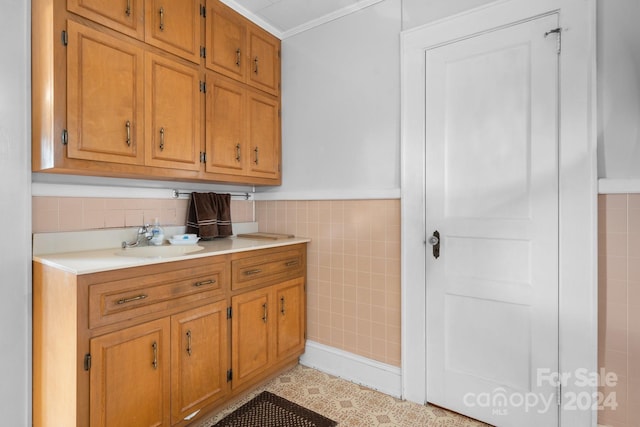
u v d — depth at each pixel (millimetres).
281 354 2252
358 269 2250
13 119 1528
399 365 2094
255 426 1776
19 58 1529
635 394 1479
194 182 2389
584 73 1551
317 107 2443
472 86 1851
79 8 1489
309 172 2490
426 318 1995
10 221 1533
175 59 1882
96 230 1895
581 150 1560
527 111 1704
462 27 1864
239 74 2262
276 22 2443
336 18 2342
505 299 1766
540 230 1671
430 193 1979
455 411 1914
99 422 1352
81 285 1309
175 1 1877
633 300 1477
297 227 2551
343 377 2303
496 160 1788
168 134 1845
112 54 1604
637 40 1464
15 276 1542
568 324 1598
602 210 1533
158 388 1552
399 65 2088
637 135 1466
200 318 1743
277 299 2227
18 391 1529
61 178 1767
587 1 1537
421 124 1992
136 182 2096
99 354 1355
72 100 1475
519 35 1716
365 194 2207
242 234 2672
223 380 1863
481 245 1833
